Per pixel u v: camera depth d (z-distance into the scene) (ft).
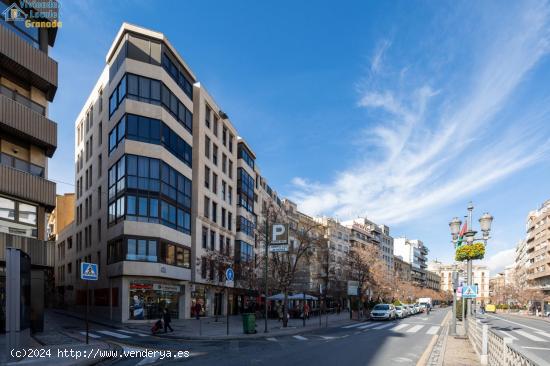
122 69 95.14
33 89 65.57
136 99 93.20
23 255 40.24
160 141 94.53
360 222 345.31
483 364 37.40
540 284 296.10
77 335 59.72
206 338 60.39
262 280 115.75
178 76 107.04
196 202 113.09
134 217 89.45
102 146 108.47
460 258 63.62
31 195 61.41
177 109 104.68
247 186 155.43
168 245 95.86
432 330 80.74
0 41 58.34
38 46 66.74
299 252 101.24
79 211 132.77
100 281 102.94
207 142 124.26
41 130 63.62
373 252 211.82
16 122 59.72
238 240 144.15
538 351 52.90
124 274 86.79
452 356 42.80
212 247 123.03
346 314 156.56
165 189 95.86
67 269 143.95
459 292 68.23
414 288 346.54
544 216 279.49
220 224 129.49
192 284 108.58
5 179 57.93
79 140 138.10
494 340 34.14
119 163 93.71
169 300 99.50
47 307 158.61
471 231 64.28
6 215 58.54
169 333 65.82
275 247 72.90
